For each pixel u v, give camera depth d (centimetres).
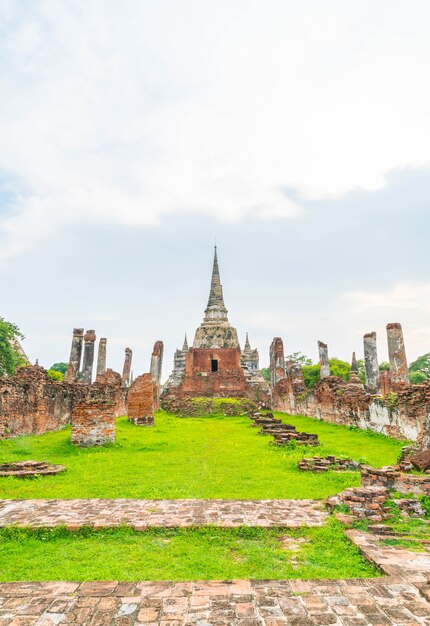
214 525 685
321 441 1809
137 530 680
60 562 577
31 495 888
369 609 449
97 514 743
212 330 5488
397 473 864
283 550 617
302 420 2864
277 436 1731
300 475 1100
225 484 992
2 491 920
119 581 512
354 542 633
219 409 3400
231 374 4759
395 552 593
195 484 990
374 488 815
